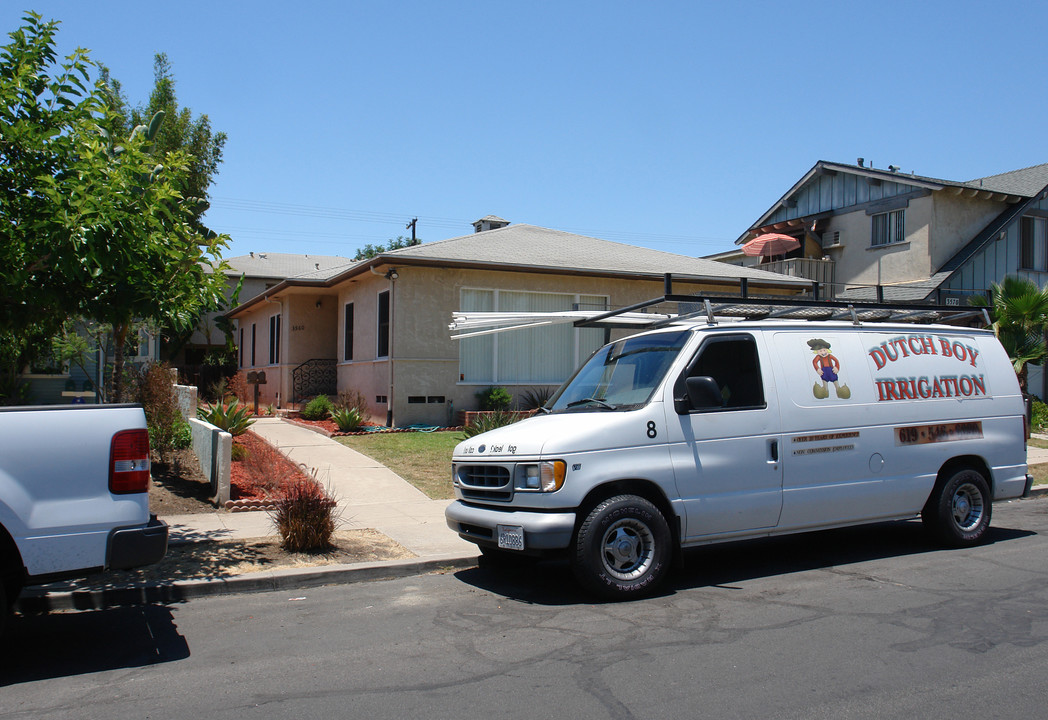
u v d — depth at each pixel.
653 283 18.89
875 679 4.53
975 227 23.02
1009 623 5.55
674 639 5.29
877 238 24.19
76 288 7.40
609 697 4.31
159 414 11.57
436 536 8.46
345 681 4.62
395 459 12.85
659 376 6.77
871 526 9.41
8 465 4.63
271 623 5.86
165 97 31.50
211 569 7.06
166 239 7.42
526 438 6.43
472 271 16.98
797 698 4.27
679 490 6.51
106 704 4.31
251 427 16.75
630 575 6.29
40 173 7.11
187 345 34.19
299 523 7.70
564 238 20.83
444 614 6.03
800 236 26.19
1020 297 18.12
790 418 7.05
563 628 5.59
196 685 4.59
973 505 8.19
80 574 4.77
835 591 6.48
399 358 16.33
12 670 4.88
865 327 7.79
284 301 22.22
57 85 7.39
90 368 18.31
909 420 7.69
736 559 7.82
